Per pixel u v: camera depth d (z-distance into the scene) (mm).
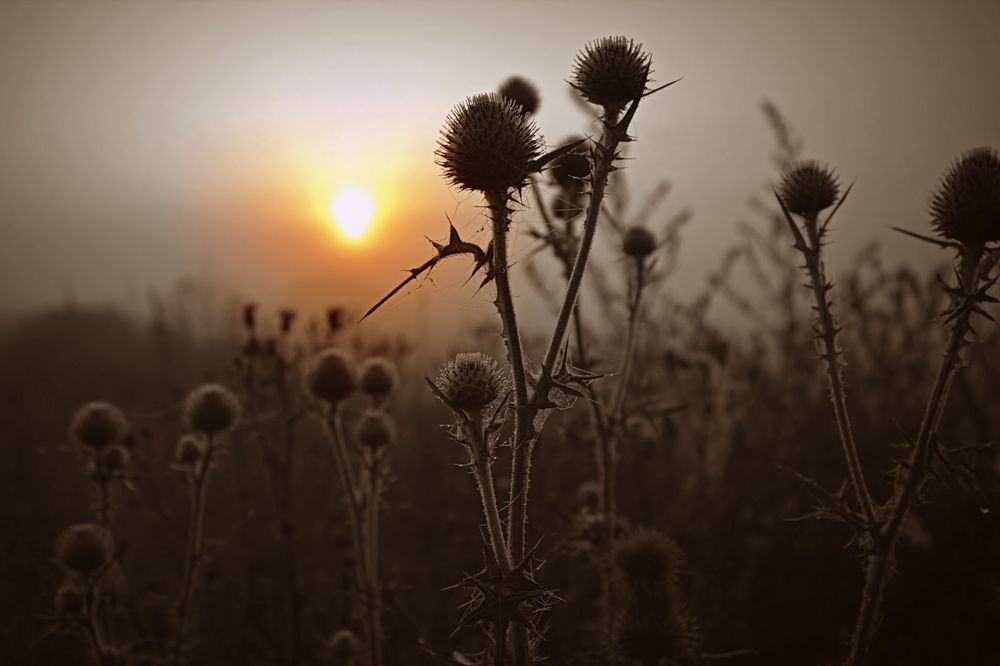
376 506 1005
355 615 1004
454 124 777
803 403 1351
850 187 855
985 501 794
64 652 1100
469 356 780
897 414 1267
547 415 763
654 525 1155
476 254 760
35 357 2086
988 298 792
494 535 760
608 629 899
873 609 818
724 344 1193
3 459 1509
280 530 1096
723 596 1108
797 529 1162
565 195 923
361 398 1078
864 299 1309
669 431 1167
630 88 810
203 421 1003
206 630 1157
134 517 1343
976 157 819
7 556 1194
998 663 1002
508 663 759
